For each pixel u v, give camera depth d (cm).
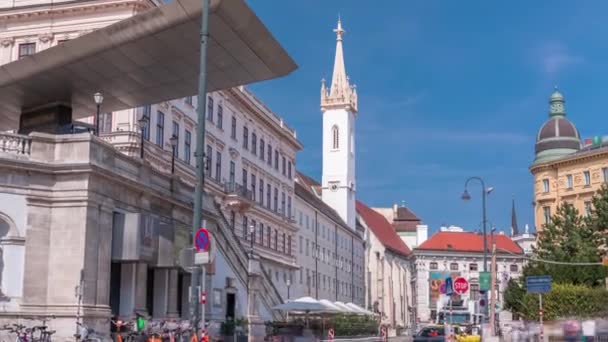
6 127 3744
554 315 5347
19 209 2530
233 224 6372
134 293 2844
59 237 2559
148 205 2986
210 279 3469
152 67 3102
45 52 3041
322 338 4634
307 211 9081
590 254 6053
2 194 2508
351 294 11262
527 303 5638
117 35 2877
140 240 2783
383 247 12588
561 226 6469
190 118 5659
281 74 3197
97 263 2605
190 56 3005
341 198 11688
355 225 12131
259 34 2880
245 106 6944
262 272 4225
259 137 7456
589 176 8581
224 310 3641
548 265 6166
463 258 12462
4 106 3472
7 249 2497
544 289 4491
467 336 4022
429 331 4628
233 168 6619
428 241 12656
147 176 2981
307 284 8888
